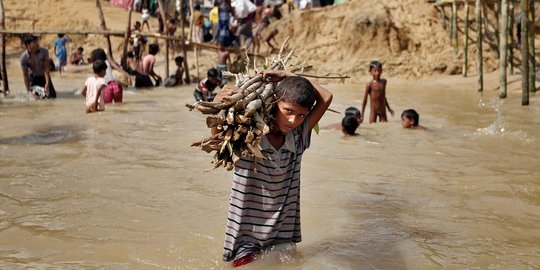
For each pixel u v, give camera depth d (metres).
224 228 5.14
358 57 21.53
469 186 6.48
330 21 23.09
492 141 9.22
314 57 22.31
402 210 5.65
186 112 12.52
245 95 3.91
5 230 5.09
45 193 6.19
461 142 9.16
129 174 6.96
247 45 22.00
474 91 17.12
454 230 5.11
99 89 12.21
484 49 20.48
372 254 4.53
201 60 23.58
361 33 21.75
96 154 8.05
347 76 4.51
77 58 25.97
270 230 4.25
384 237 4.90
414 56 21.14
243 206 4.22
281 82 4.06
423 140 9.35
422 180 6.77
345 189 6.37
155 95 16.42
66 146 8.60
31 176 6.86
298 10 24.77
